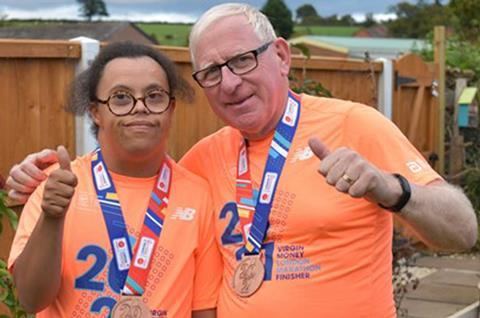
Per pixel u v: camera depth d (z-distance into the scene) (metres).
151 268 2.73
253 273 2.81
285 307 2.75
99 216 2.74
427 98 9.29
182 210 2.85
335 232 2.75
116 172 2.82
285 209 2.81
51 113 4.66
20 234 2.71
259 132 2.95
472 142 10.22
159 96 2.77
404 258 7.36
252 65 2.84
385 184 2.44
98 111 2.80
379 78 8.18
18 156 4.48
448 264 8.23
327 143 2.87
